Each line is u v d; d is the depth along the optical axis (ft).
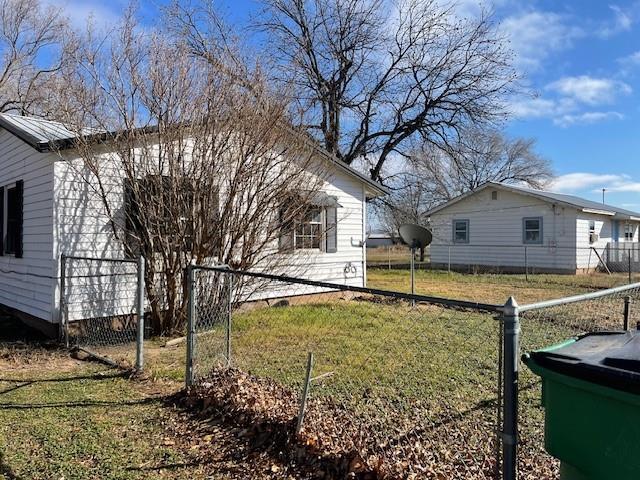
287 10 61.11
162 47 23.00
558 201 63.82
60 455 10.64
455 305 8.43
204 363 16.14
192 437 11.63
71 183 23.36
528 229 68.13
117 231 24.58
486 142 118.62
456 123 64.13
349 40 63.31
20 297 26.78
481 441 11.29
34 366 18.12
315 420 11.78
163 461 10.43
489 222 72.28
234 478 9.78
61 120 23.59
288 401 13.29
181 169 22.89
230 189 23.76
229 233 24.35
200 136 22.81
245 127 23.36
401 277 58.23
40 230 24.27
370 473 9.61
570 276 59.77
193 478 9.77
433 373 16.65
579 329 23.79
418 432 11.67
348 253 37.52
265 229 26.37
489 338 21.83
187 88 22.38
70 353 20.18
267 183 25.48
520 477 9.68
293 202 27.20
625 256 69.62
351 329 24.14
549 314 27.32
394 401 13.92
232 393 13.48
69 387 15.43
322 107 63.46
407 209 79.15
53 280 22.79
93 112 22.25
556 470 10.05
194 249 23.13
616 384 5.36
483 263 72.59
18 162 27.07
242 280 25.43
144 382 15.89
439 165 74.38
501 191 70.74
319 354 19.22
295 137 26.16
